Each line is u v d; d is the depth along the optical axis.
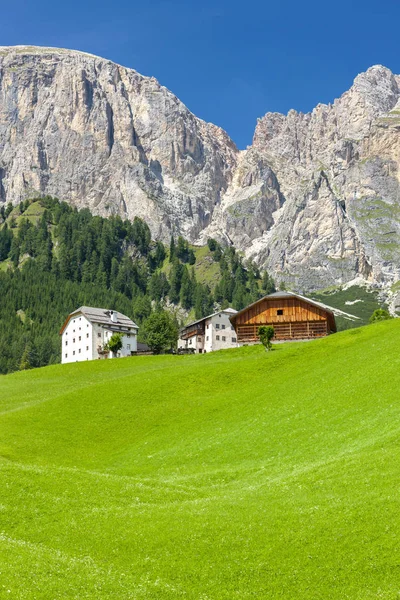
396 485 44.00
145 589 37.41
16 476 54.41
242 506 46.41
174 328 182.38
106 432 78.62
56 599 34.34
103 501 50.75
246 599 36.53
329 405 69.69
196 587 38.00
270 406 75.44
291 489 48.25
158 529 44.25
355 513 41.56
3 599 33.09
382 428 58.53
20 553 39.28
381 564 37.00
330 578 36.94
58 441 75.75
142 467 65.75
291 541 40.34
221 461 63.12
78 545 43.66
